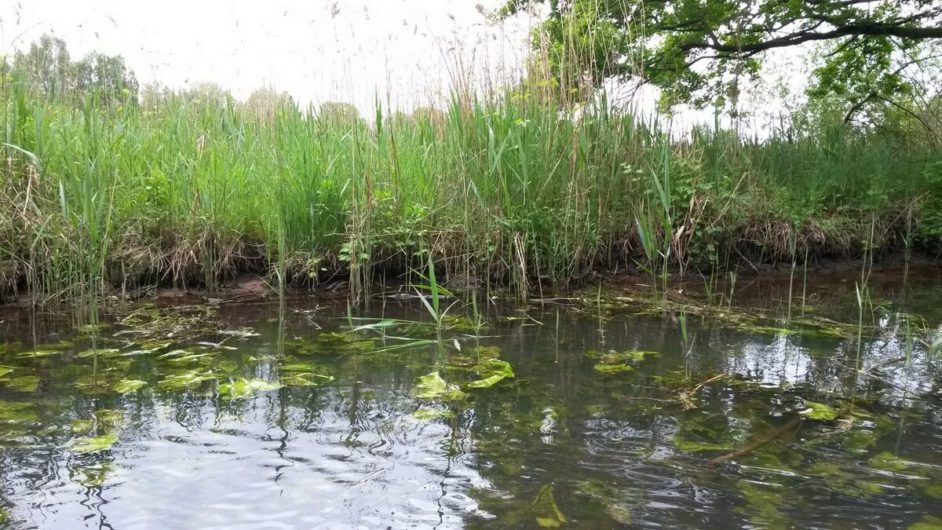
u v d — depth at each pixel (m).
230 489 1.55
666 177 3.71
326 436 1.89
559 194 4.70
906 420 2.09
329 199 4.46
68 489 1.53
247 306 3.87
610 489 1.60
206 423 1.97
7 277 3.69
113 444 1.79
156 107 5.43
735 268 5.75
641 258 5.39
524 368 2.64
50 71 4.66
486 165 4.39
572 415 2.11
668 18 9.66
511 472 1.68
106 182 3.85
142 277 4.18
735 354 2.90
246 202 4.56
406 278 4.61
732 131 6.66
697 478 1.66
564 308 3.97
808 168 7.29
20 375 2.40
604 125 4.86
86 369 2.50
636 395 2.31
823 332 3.34
